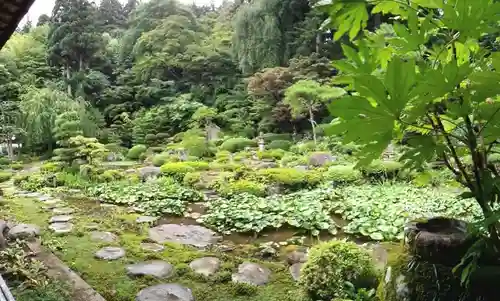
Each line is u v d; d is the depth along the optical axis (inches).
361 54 37.2
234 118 578.9
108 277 111.7
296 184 243.0
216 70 682.2
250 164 346.9
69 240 146.6
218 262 123.9
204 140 477.7
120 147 540.1
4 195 250.1
